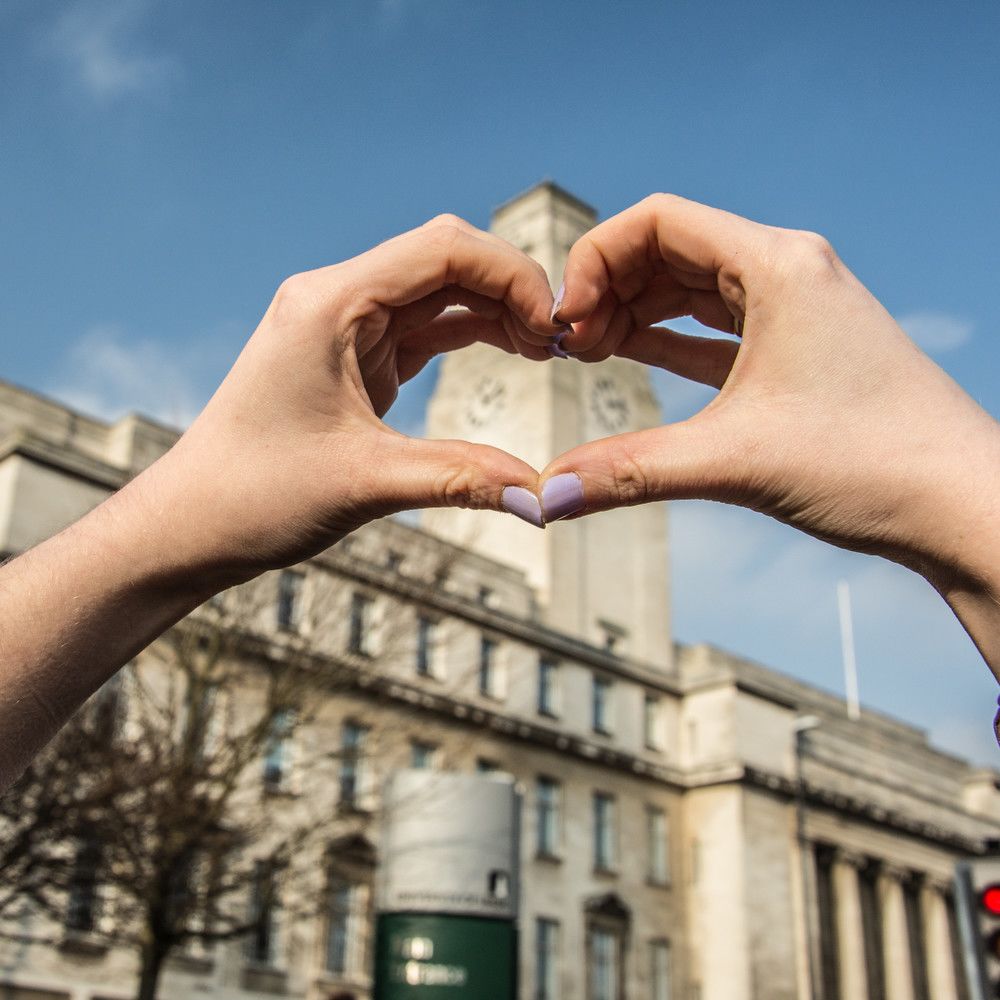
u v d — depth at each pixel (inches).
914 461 64.4
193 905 931.3
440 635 1872.5
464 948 606.9
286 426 71.8
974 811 2770.7
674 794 2213.3
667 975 2081.7
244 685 1131.9
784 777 2255.2
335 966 1560.0
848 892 2300.7
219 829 968.9
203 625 1067.3
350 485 71.5
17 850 856.9
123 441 1651.1
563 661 2071.9
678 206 76.1
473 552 2065.7
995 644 63.0
